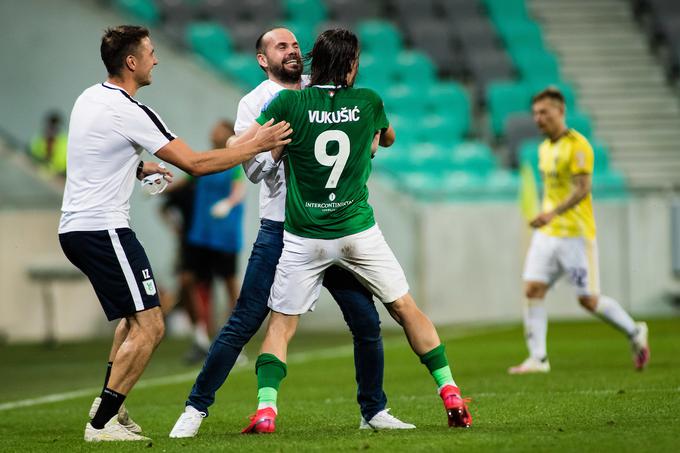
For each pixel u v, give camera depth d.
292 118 18.69
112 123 19.22
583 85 69.69
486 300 57.22
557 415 20.84
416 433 18.59
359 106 18.86
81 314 55.16
